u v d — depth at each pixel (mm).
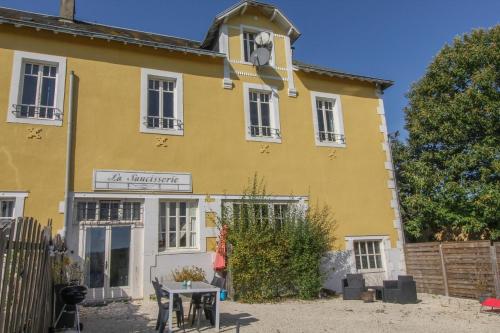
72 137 10766
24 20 10898
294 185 13281
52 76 11102
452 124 15344
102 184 10797
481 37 15547
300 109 14109
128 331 7359
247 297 10906
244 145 12859
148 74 12070
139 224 11141
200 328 7586
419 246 13398
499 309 9898
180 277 10695
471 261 11602
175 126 12078
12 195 9828
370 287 11766
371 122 15344
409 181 16266
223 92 12984
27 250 5441
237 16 13875
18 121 10258
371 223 14180
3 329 4602
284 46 14445
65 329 7219
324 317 8828
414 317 8984
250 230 11281
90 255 10508
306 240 11867
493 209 13969
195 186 11883
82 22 14328
